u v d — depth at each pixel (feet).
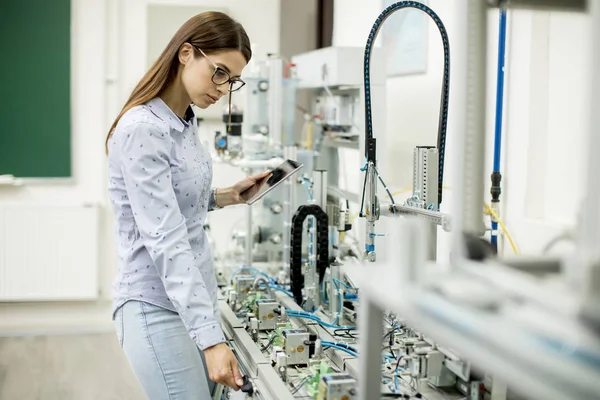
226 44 6.48
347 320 8.09
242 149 11.49
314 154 11.30
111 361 14.99
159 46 17.06
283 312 7.71
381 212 7.74
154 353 6.38
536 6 4.74
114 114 17.15
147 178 5.98
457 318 3.43
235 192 8.13
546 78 8.16
